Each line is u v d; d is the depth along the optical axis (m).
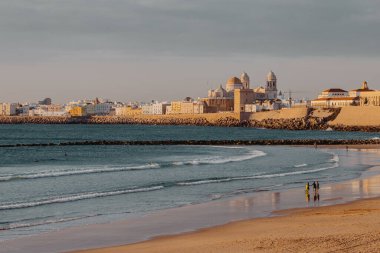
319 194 51.38
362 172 74.94
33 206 44.28
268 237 29.67
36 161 99.19
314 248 25.97
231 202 46.72
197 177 68.69
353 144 158.38
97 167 83.69
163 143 159.88
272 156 109.56
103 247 29.39
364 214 37.91
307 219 36.91
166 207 44.12
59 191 54.62
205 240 30.31
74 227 35.25
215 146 150.75
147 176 69.75
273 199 48.44
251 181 63.59
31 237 32.00
